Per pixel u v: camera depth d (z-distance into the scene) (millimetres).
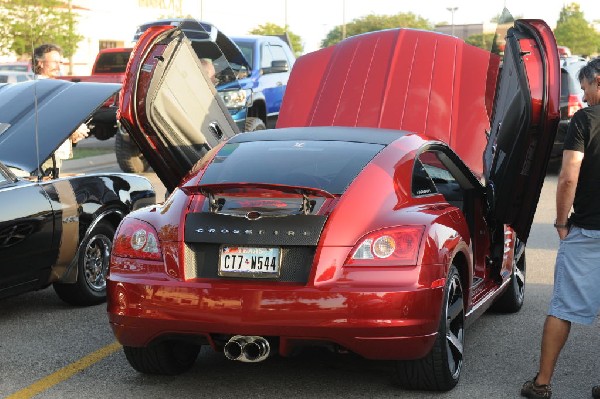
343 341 4398
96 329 6324
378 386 5012
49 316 6695
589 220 4668
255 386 5023
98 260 7055
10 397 4867
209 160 5258
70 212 6582
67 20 34062
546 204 13031
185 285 4520
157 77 6168
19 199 6133
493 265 6172
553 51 5336
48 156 6598
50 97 7082
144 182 7496
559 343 4754
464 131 7867
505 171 5680
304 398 4820
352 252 4473
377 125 7898
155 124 6297
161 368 5125
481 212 6074
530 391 4828
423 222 4648
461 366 5109
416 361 4746
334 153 5078
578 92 16250
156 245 4695
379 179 4832
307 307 4367
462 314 5105
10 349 5812
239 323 4418
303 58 8531
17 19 31812
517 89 5656
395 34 8305
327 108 8133
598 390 4816
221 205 4699
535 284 7875
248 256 4531
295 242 4473
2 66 26359
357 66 8234
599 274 4688
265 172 4941
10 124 6902
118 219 7152
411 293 4410
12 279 6102
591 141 4648
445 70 8070
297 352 4551
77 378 5207
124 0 45750
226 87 13242
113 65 20500
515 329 6344
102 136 12016
